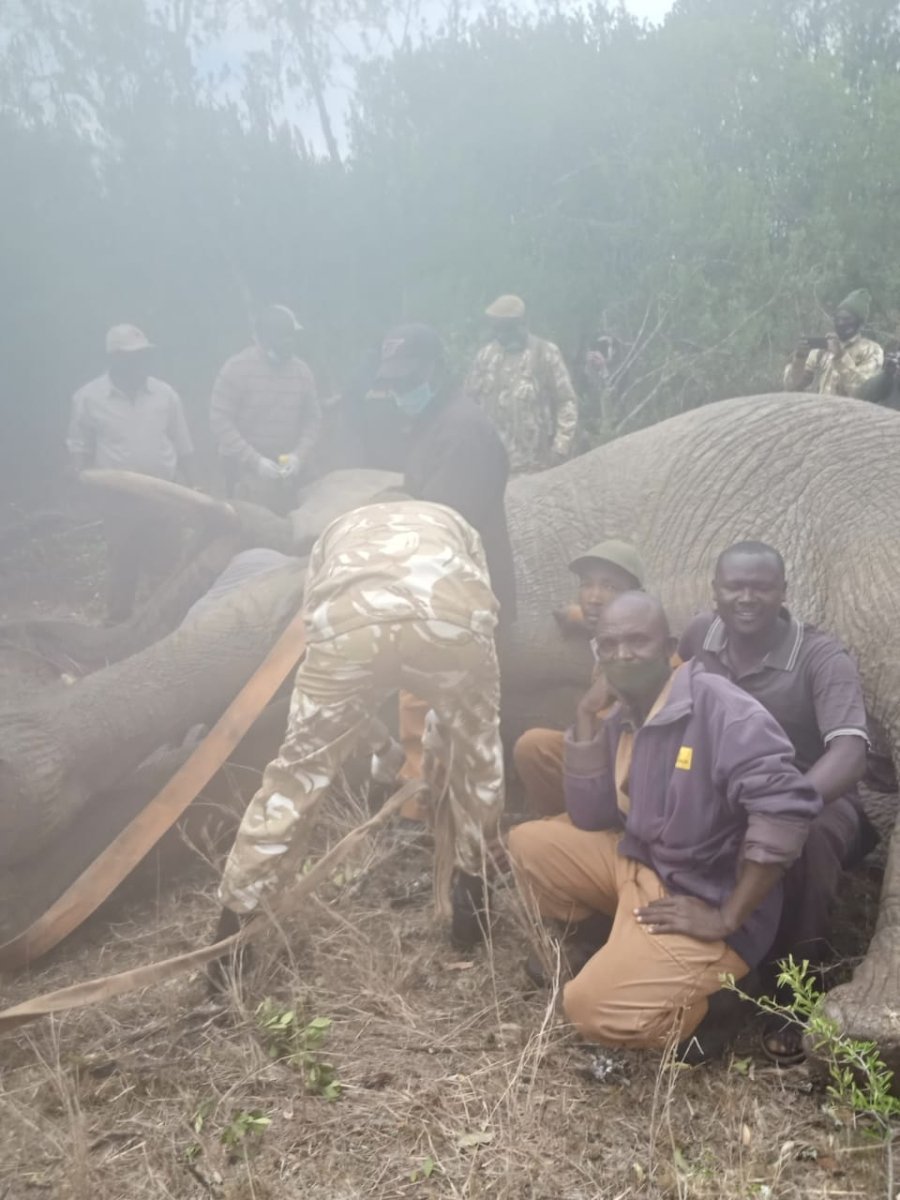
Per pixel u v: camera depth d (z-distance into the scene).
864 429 5.01
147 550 7.68
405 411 4.18
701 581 4.79
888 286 9.88
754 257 9.85
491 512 4.22
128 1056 3.36
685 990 3.14
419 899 4.16
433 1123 3.04
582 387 9.66
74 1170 2.84
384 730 4.27
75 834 4.41
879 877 4.16
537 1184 2.83
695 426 5.23
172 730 4.54
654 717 3.27
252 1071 3.24
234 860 3.53
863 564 4.46
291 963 3.64
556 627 4.81
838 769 3.41
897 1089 3.01
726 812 3.20
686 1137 2.97
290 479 7.38
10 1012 3.23
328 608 3.43
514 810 4.79
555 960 3.53
